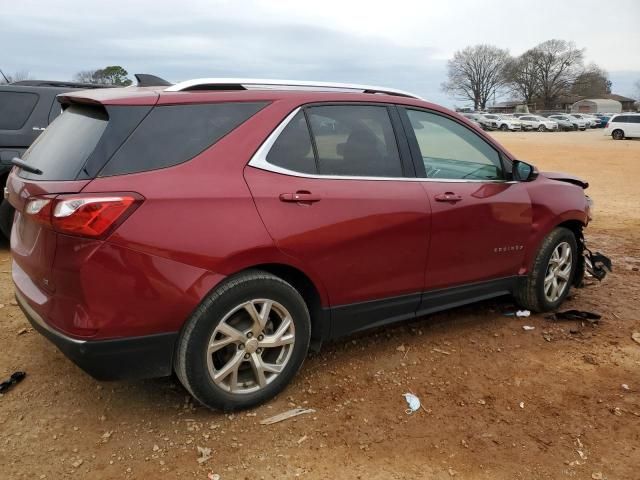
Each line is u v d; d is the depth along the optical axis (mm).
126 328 2750
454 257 3982
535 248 4570
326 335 3504
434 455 2922
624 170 18750
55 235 2672
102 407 3260
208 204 2885
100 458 2828
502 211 4219
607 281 5816
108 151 2764
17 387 3443
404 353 4016
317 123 3412
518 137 44469
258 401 3242
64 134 3111
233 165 3035
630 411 3355
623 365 3930
